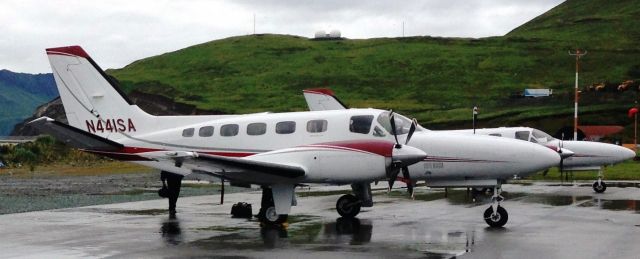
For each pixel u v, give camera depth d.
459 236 14.64
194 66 167.38
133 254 12.52
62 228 16.20
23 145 54.84
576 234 14.81
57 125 19.00
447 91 136.62
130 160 20.48
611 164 28.56
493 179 17.53
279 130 18.94
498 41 171.50
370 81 147.00
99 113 21.03
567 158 27.97
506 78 142.38
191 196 26.33
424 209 20.84
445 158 17.70
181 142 19.98
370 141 16.61
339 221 17.69
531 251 12.50
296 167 16.22
